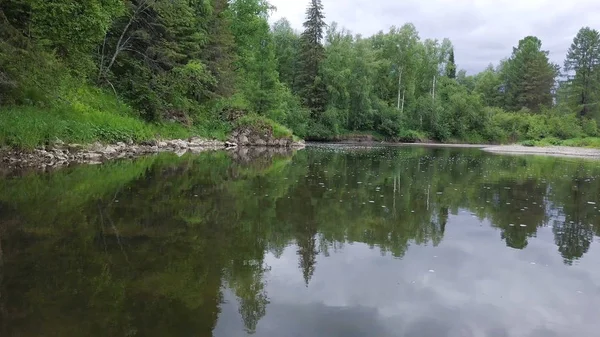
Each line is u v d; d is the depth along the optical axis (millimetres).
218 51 28484
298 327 3305
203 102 28781
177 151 21516
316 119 45031
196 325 3256
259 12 37250
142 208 7426
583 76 61312
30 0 12180
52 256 4688
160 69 23016
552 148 39688
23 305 3447
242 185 10719
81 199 7973
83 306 3482
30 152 13328
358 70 47688
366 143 45094
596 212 8398
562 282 4500
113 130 18500
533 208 8703
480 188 11508
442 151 32875
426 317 3582
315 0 44688
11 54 11789
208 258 4898
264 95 35156
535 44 75125
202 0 26750
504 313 3705
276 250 5328
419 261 5070
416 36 53844
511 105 68125
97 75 21297
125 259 4699
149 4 21266
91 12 14070
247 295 3898
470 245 5840
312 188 10586
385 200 9203
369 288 4188
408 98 55469
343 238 6020
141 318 3322
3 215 6461
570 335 3342
